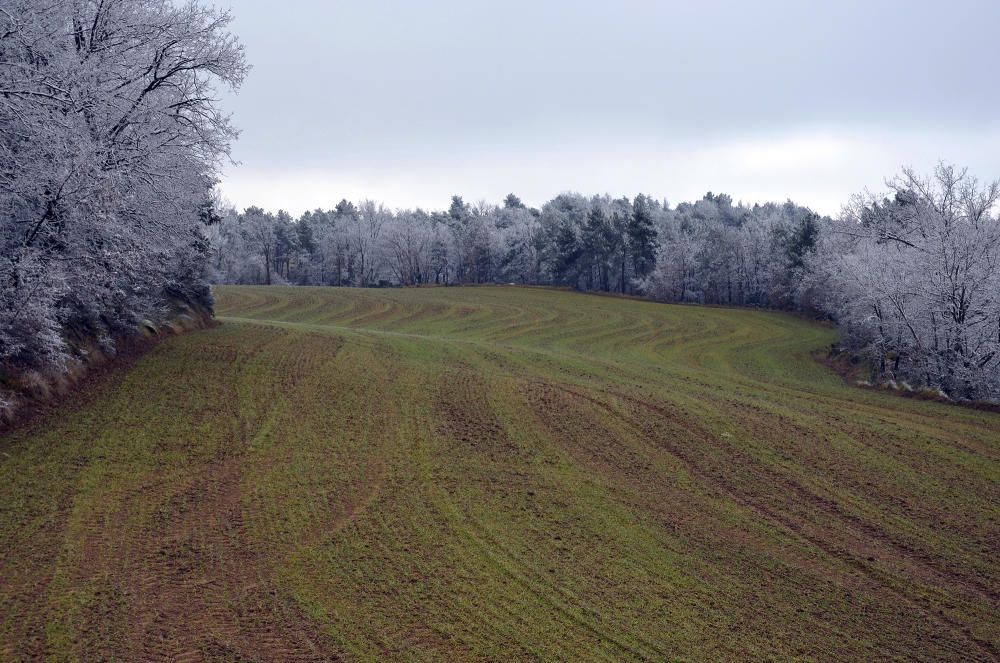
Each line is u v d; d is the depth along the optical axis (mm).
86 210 16875
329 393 21734
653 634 9703
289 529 12422
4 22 16000
